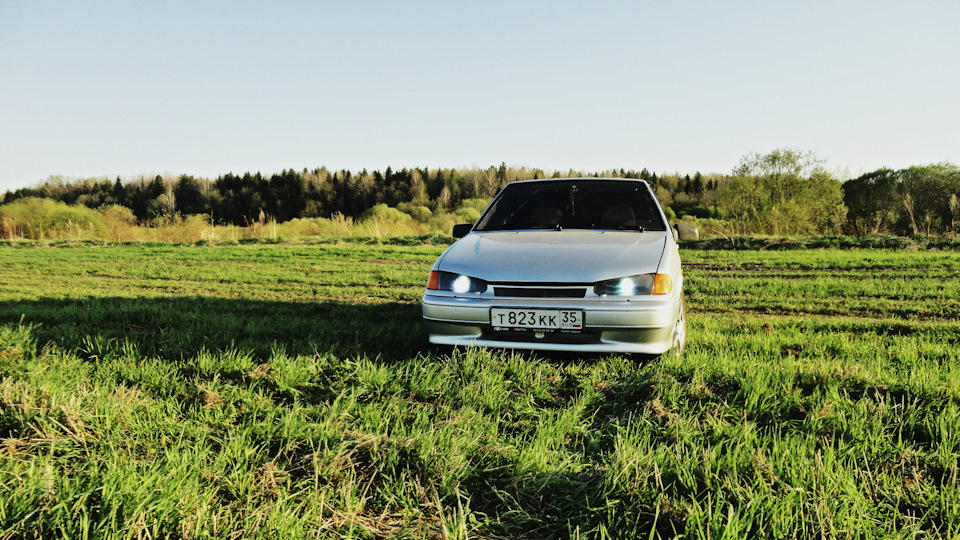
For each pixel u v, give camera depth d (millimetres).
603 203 4578
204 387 2922
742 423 2529
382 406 2775
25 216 23906
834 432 2406
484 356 3400
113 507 1664
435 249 14211
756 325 4914
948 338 4371
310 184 77188
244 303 6156
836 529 1640
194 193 76938
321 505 1802
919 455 2160
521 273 3443
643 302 3285
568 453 2309
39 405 2570
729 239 13445
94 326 4508
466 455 2225
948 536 1617
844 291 6688
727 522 1659
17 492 1742
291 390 2955
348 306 5984
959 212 15531
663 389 2916
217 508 1812
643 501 1852
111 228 23891
